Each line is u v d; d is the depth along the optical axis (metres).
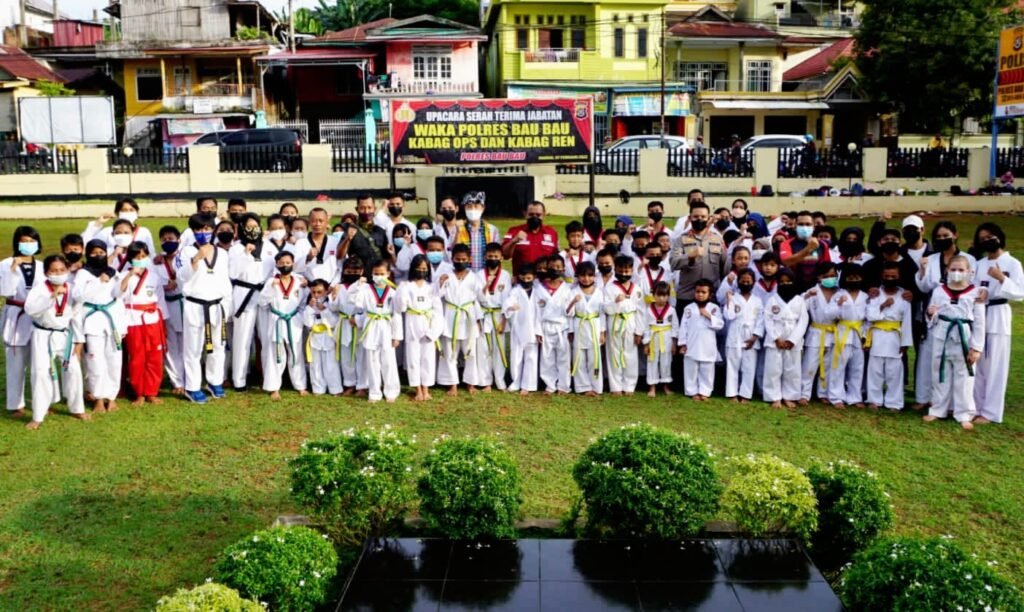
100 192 23.59
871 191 23.69
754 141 28.58
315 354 9.34
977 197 23.38
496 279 9.47
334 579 5.46
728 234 10.34
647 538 5.62
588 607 4.84
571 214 23.03
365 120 33.66
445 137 20.55
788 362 9.12
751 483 5.61
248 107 35.34
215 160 23.62
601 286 9.48
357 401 9.13
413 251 9.88
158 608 4.28
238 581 4.62
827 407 9.09
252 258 9.30
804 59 40.78
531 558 5.39
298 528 5.20
